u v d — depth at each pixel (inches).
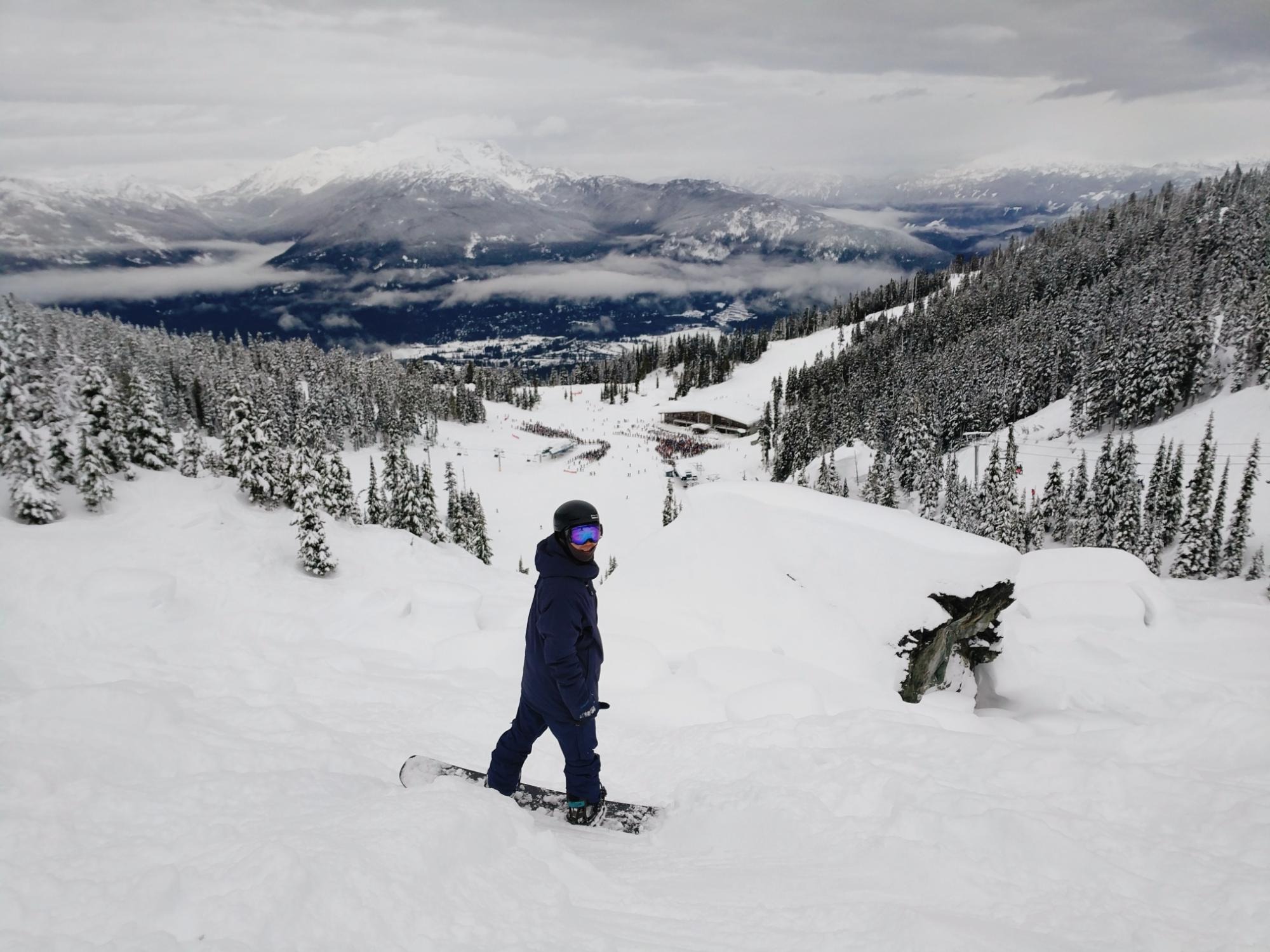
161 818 131.4
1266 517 2474.2
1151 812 146.6
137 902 90.4
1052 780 165.9
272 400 3371.1
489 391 6628.9
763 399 6599.4
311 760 198.5
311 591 627.5
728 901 117.8
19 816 124.6
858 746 215.9
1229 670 390.0
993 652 379.2
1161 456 2630.4
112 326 4522.6
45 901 92.6
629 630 385.1
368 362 5027.1
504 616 486.3
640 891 122.2
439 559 944.3
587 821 168.4
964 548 372.8
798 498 431.5
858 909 107.9
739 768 212.1
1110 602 494.0
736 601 387.5
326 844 105.1
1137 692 353.1
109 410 1037.8
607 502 3740.2
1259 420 2901.1
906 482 3262.8
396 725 269.7
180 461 1758.1
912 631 349.4
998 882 121.3
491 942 91.7
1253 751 181.5
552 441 5007.4
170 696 249.9
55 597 436.1
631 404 7165.4
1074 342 4357.8
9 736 173.2
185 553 679.1
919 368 5246.1
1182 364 3275.1
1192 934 102.3
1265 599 1037.2
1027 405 4279.0
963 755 193.6
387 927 90.1
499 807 133.2
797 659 350.6
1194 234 5880.9
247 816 132.7
